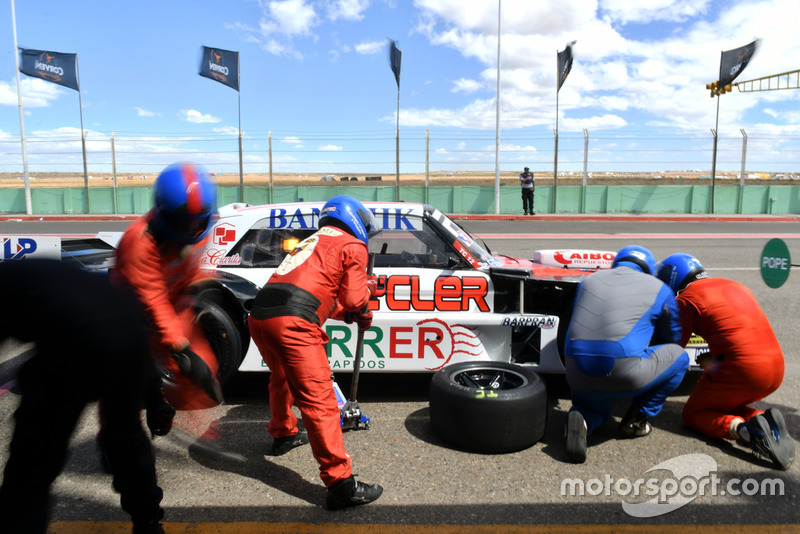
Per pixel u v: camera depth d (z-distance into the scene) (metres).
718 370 3.13
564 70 20.11
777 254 3.43
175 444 3.14
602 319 2.99
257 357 3.62
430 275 3.74
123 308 1.74
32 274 1.59
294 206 4.00
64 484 2.69
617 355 2.92
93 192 21.70
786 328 5.68
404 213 3.89
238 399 3.83
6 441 3.08
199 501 2.56
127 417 1.89
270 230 3.93
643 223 18.12
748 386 3.03
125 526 2.36
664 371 3.02
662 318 3.13
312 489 2.69
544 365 3.72
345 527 2.36
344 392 4.04
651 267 3.38
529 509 2.51
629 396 3.05
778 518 2.46
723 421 3.13
